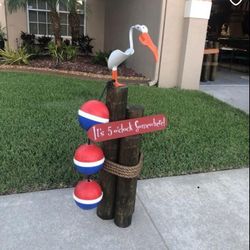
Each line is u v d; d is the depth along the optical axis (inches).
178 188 112.4
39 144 126.4
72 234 85.7
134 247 83.6
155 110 179.9
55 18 289.4
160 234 89.4
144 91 221.9
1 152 117.0
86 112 74.5
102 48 383.6
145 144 135.8
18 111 158.1
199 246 86.7
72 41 344.5
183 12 238.7
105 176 86.3
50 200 98.0
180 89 246.5
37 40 349.1
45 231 85.8
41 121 148.8
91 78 260.8
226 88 272.8
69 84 221.0
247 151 143.7
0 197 97.3
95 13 369.1
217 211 102.1
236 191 114.0
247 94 255.8
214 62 297.3
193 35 239.3
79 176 108.2
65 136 135.1
